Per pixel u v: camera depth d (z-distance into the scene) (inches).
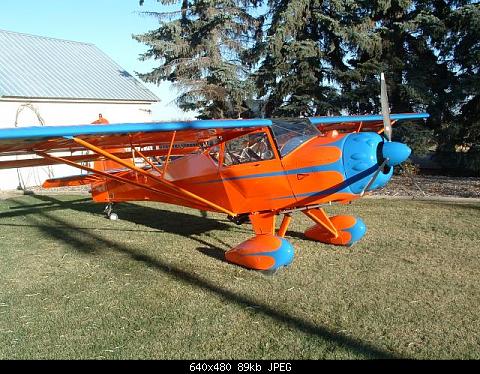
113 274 183.6
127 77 692.7
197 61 525.7
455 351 114.8
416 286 156.7
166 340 126.2
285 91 458.6
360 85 431.8
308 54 427.2
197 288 163.9
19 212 335.9
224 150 201.2
